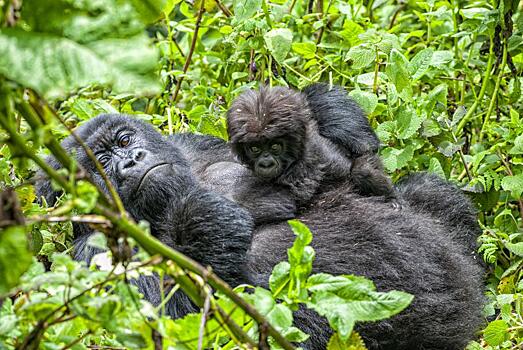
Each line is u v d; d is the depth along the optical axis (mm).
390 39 11578
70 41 4457
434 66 11750
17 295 7480
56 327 5520
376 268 9414
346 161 10734
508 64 12039
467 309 9617
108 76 4410
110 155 9656
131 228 4848
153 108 12828
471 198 11508
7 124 4527
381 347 9141
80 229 9680
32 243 8945
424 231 9914
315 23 12578
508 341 8805
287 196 9969
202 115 11586
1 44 4375
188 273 5312
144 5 4941
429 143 11781
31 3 4500
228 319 5340
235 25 11812
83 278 5227
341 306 5535
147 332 5375
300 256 5730
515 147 10805
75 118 12305
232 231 8547
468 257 10508
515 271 10500
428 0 12922
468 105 12742
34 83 4352
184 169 9836
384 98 11781
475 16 12469
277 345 5820
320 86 11625
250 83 11875
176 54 13477
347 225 9727
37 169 9898
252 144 9945
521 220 11297
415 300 9312
